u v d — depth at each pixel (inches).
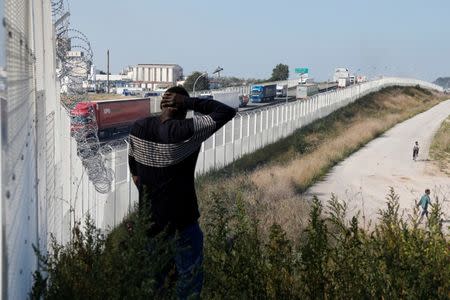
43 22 256.5
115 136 1957.4
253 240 179.5
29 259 163.3
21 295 140.1
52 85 295.0
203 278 172.9
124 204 720.3
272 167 1365.7
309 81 5979.3
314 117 2442.2
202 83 3873.0
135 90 3882.9
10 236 121.3
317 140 1987.0
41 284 141.6
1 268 108.0
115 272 138.9
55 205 293.6
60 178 340.2
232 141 1359.5
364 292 167.9
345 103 3181.6
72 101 393.1
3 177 112.2
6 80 124.0
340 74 5831.7
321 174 1441.9
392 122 2790.4
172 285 155.8
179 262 163.8
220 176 1129.4
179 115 165.5
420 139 2294.5
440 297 166.7
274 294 168.9
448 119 3110.2
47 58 275.0
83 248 156.9
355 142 2032.5
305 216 745.6
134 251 139.3
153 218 161.0
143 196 149.1
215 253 175.0
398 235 184.9
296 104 2113.7
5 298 112.7
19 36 154.2
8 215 118.0
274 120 1800.0
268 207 761.6
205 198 662.5
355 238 180.9
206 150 1152.2
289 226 633.6
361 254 179.9
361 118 2891.2
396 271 171.5
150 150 159.6
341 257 179.5
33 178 182.1
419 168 1697.8
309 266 171.5
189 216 163.6
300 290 171.8
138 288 135.5
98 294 137.3
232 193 818.8
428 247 182.4
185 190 163.0
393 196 214.8
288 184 1144.2
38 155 206.7
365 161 1737.2
